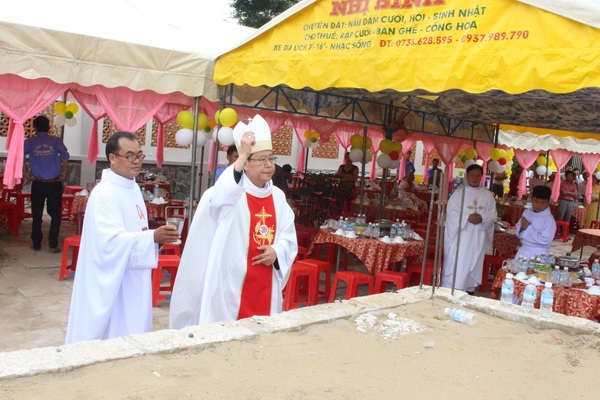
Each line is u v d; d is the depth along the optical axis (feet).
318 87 20.57
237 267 13.99
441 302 15.76
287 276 14.92
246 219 14.07
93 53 23.70
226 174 13.65
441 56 17.10
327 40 20.44
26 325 19.25
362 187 35.63
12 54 22.12
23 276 25.08
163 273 25.73
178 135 27.14
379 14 18.75
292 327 12.32
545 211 22.77
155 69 24.90
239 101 29.40
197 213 14.19
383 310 14.48
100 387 8.73
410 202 40.32
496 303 15.53
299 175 50.93
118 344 10.37
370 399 9.23
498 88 15.89
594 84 14.25
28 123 45.88
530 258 21.80
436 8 17.35
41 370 9.00
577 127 36.24
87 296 12.98
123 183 13.41
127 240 12.78
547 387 10.41
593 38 14.35
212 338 11.12
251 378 9.59
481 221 25.13
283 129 61.21
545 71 15.03
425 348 12.00
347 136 48.49
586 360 12.07
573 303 17.93
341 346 11.64
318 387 9.48
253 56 23.47
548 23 15.08
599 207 52.54
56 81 23.02
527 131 45.60
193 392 8.84
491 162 44.37
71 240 24.95
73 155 48.14
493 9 16.15
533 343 13.00
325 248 37.50
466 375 10.68
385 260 23.52
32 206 29.94
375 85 18.71
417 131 39.32
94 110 39.58
